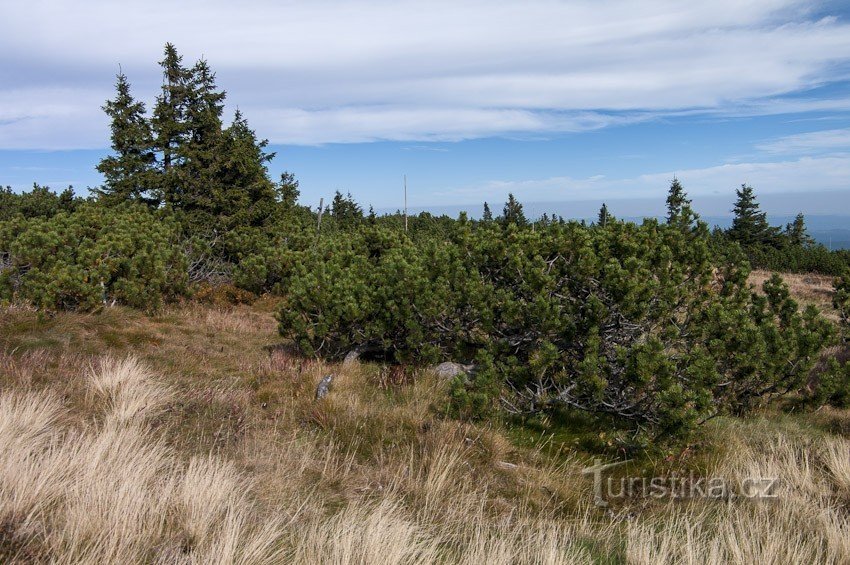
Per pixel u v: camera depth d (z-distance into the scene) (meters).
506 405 7.35
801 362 7.75
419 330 8.55
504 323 8.41
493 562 3.76
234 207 19.05
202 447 5.67
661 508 5.22
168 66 19.30
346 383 8.06
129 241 12.68
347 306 8.79
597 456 6.44
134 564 3.28
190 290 13.60
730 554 4.10
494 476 5.75
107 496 3.76
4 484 3.72
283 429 6.54
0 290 10.66
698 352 6.85
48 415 5.46
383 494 5.10
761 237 43.88
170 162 19.88
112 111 20.20
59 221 14.01
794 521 4.66
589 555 3.99
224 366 9.24
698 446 6.36
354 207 38.94
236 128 21.08
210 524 3.91
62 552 3.25
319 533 4.00
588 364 6.59
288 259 15.31
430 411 7.24
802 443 6.54
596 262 7.98
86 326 10.13
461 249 10.04
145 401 6.50
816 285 24.06
